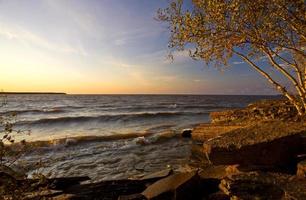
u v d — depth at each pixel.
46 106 84.00
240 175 7.18
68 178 11.57
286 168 7.91
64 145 23.80
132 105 91.56
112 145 23.91
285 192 6.06
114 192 10.52
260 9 10.14
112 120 44.91
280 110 16.88
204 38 10.98
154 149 21.92
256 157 8.15
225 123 19.33
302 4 9.63
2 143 5.61
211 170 9.94
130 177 14.28
